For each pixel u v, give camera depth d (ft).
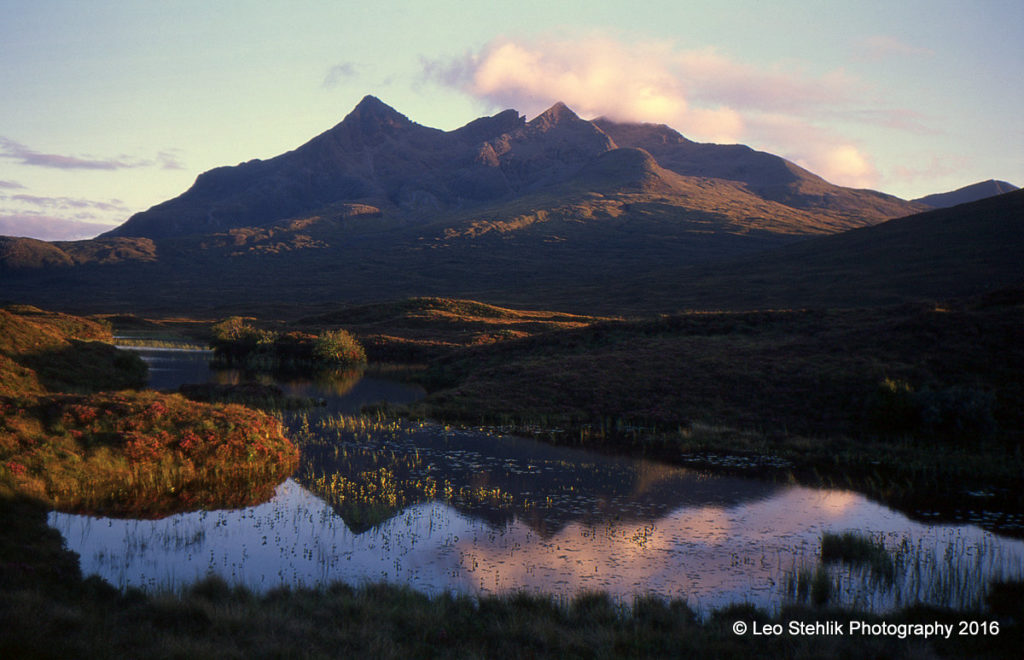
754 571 47.93
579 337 172.86
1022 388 94.84
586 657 33.42
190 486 67.56
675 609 40.34
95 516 57.47
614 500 65.51
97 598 38.88
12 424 71.41
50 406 80.23
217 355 235.20
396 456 83.71
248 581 44.68
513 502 64.39
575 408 114.52
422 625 36.65
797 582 45.75
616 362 138.00
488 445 91.30
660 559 50.01
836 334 138.51
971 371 103.14
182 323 465.06
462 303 380.37
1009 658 34.17
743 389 113.60
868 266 439.22
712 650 34.40
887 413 92.22
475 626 37.06
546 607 40.11
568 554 50.85
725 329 164.96
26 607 32.89
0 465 61.46
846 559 50.08
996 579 45.27
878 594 43.68
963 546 53.16
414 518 59.06
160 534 53.72
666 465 80.64
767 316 170.60
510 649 33.96
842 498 66.90
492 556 50.26
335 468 77.00
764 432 96.43
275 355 220.43
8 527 50.03
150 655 30.07
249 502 63.16
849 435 92.48
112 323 418.72
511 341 184.55
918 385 100.89
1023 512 62.49
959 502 65.41
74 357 146.51
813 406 102.99
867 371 109.50
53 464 64.80
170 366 201.98
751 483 72.49
